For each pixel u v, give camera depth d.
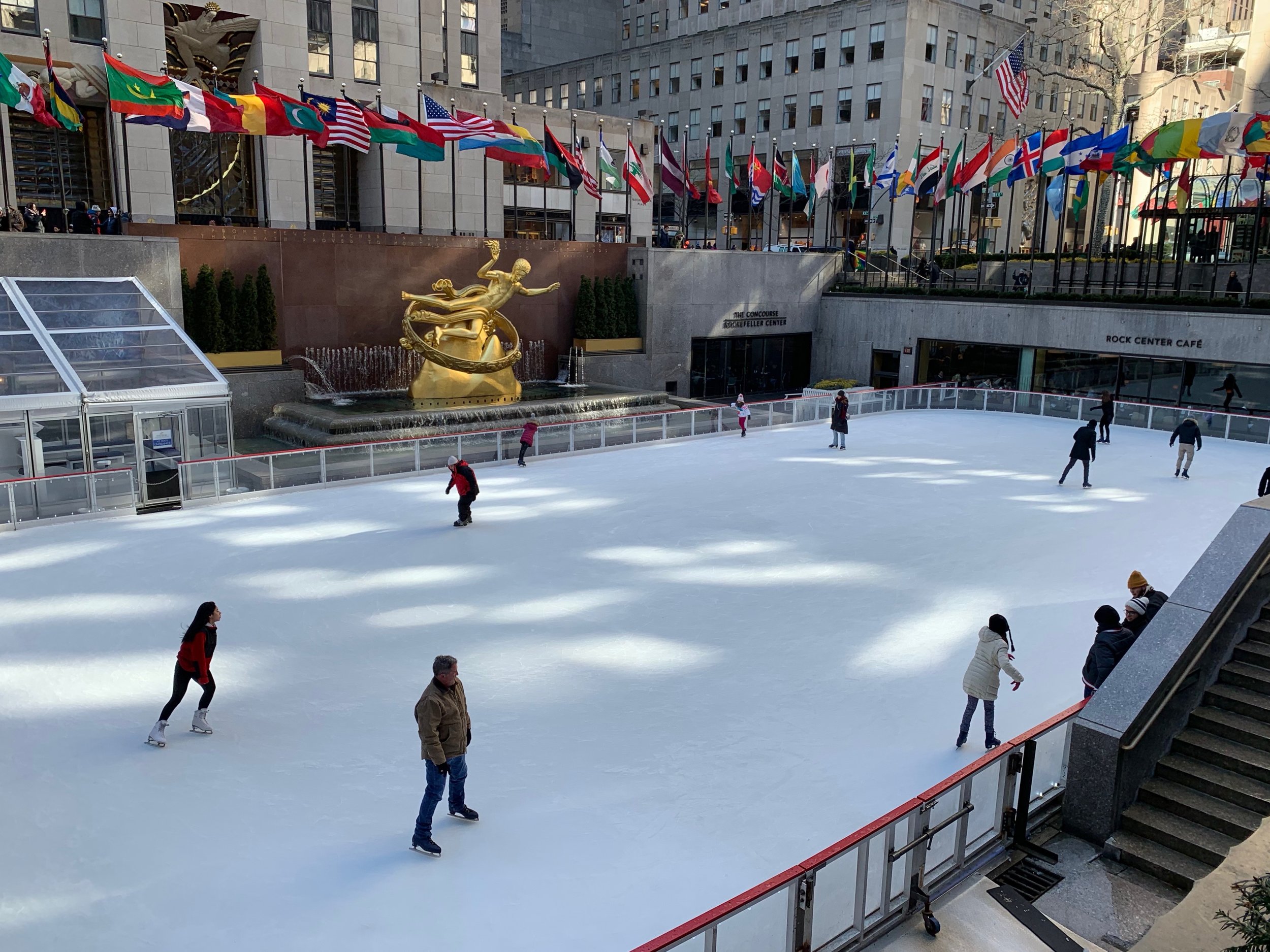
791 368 42.84
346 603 13.06
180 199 36.78
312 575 14.22
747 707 10.20
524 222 44.81
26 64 29.53
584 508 18.61
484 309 29.28
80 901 6.81
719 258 38.50
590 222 47.09
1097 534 16.91
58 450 17.89
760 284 40.06
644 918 6.74
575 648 11.65
